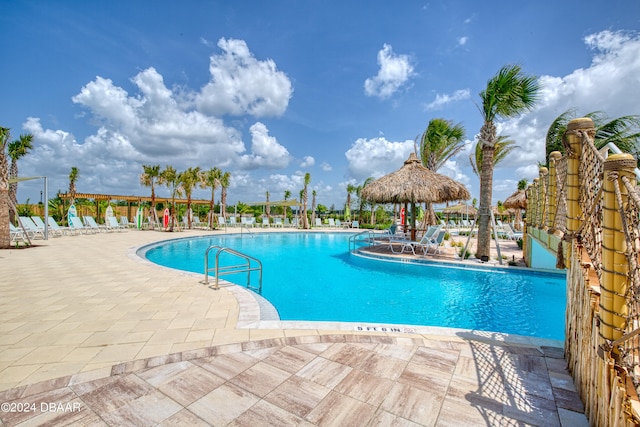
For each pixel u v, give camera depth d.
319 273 8.94
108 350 3.15
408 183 11.36
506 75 8.42
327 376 2.71
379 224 30.91
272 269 9.55
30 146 16.06
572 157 2.98
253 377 2.69
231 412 2.21
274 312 4.44
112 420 2.12
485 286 7.38
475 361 3.02
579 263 2.63
